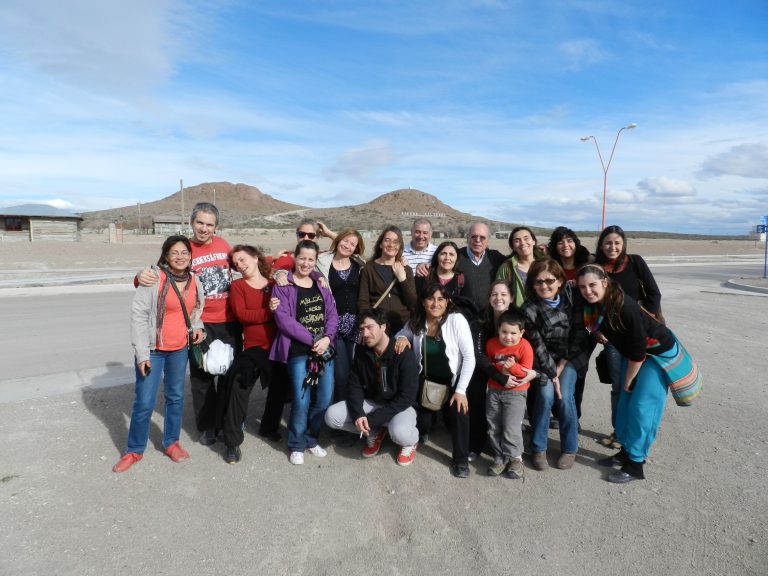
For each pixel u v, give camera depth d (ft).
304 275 13.11
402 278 14.47
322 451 13.35
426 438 14.42
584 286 11.79
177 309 12.32
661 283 59.16
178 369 12.59
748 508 10.87
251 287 13.33
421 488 11.78
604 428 15.42
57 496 10.96
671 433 14.85
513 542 9.72
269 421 14.05
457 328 12.73
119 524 10.06
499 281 13.00
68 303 38.99
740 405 17.07
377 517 10.54
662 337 11.78
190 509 10.66
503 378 12.06
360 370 13.01
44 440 13.51
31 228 112.16
